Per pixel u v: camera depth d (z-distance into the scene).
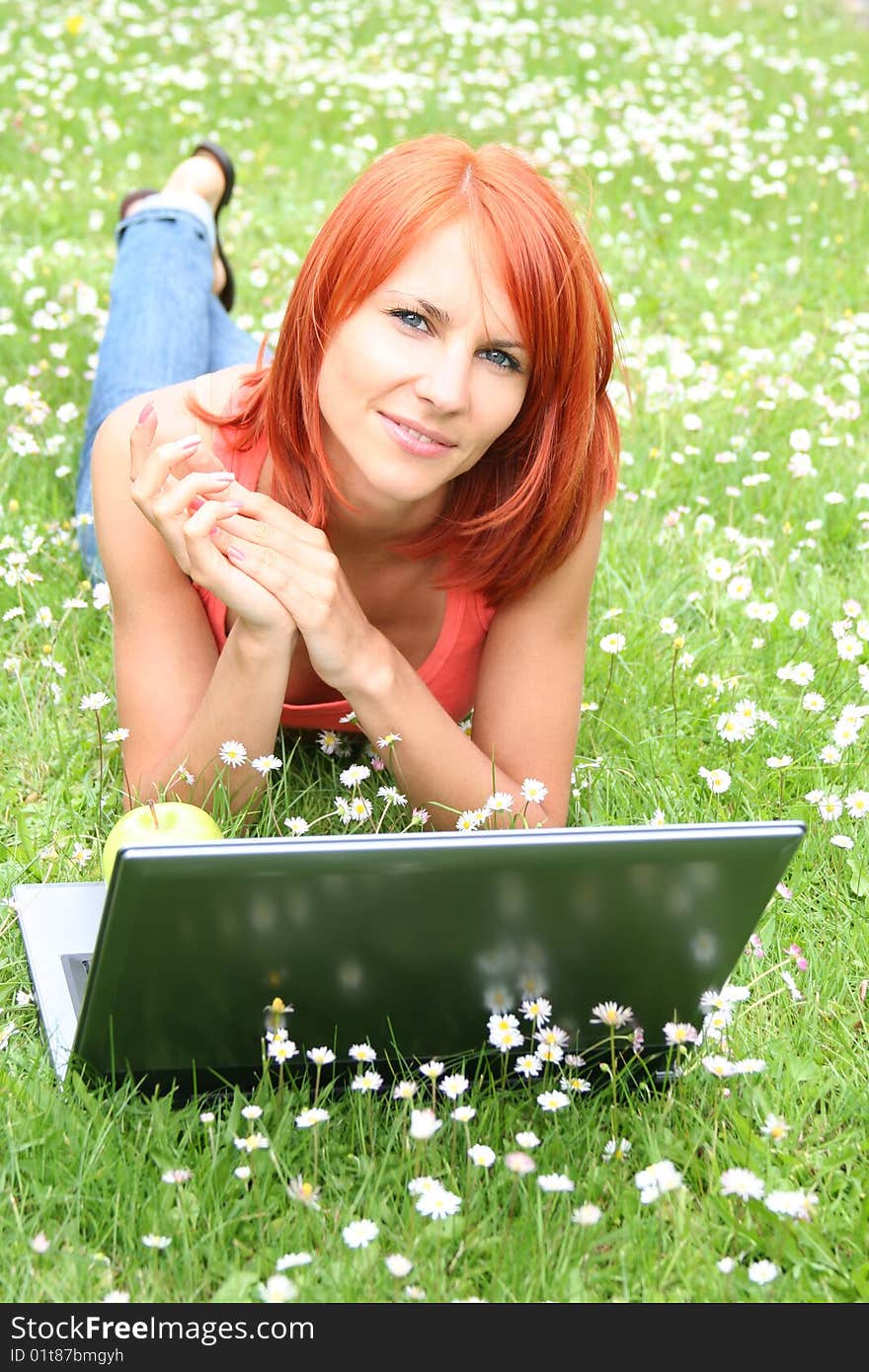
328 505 2.12
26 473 3.49
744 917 1.76
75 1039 1.78
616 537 3.44
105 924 1.60
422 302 1.82
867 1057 2.01
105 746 2.57
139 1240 1.67
